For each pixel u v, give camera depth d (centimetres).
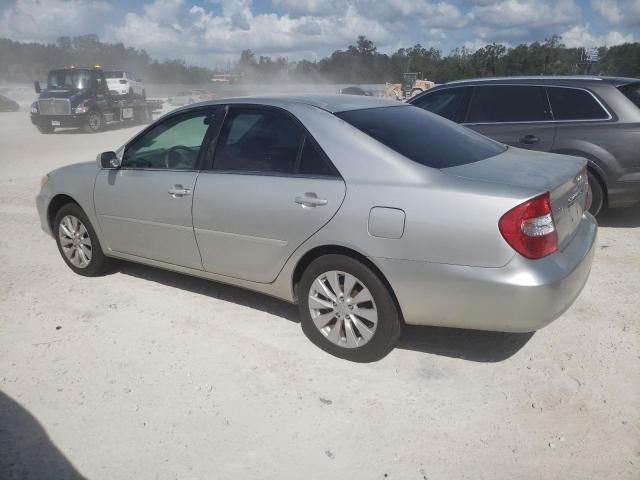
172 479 275
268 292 410
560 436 299
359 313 363
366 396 337
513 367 363
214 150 424
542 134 645
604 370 356
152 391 345
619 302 451
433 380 351
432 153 366
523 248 311
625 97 617
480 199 317
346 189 353
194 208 423
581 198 387
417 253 330
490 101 688
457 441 298
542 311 314
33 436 306
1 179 1102
